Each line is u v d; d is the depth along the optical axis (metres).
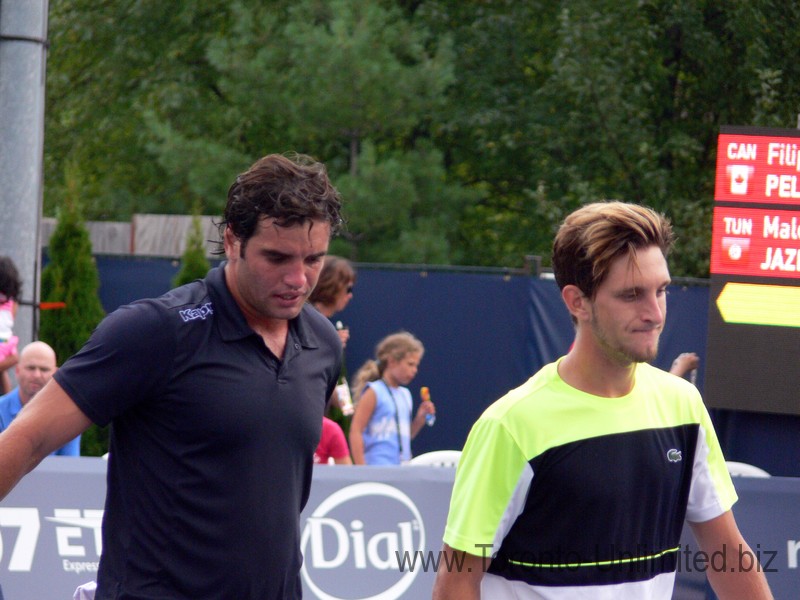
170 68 54.53
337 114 41.75
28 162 20.20
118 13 55.88
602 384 8.52
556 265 8.55
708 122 45.66
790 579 15.97
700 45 42.34
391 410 21.03
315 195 8.05
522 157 50.09
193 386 8.16
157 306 8.25
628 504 8.46
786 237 19.38
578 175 42.66
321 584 15.77
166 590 8.17
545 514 8.48
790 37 39.28
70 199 29.91
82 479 15.49
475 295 30.73
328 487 15.98
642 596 8.65
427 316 30.98
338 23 41.66
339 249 42.38
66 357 29.03
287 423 8.45
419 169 43.53
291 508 8.54
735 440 21.36
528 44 49.47
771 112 37.41
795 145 19.28
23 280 20.33
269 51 43.84
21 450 7.85
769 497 16.06
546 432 8.40
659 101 45.91
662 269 8.18
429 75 41.66
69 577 15.27
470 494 8.60
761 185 19.47
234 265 8.58
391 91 41.31
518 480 8.42
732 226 19.64
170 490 8.19
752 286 19.58
